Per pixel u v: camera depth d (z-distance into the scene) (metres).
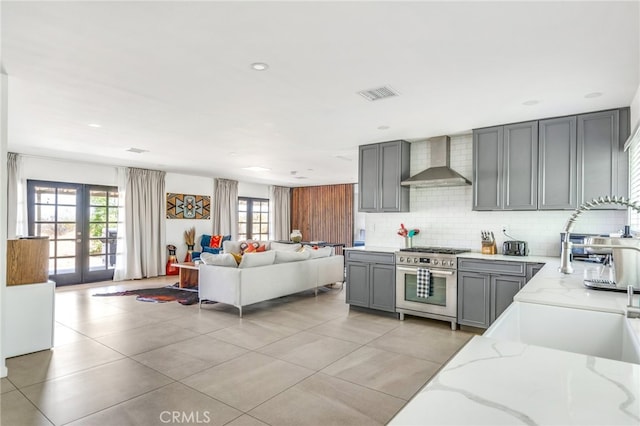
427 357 3.45
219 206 9.62
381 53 2.54
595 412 0.81
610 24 2.14
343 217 11.10
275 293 5.38
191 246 8.95
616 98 3.40
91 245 7.30
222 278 5.03
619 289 2.19
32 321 3.49
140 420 2.34
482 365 1.10
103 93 3.33
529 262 3.83
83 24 2.19
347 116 4.00
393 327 4.41
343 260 6.97
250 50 2.51
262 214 11.23
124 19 2.14
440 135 4.86
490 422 0.77
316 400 2.62
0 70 2.85
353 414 2.44
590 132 3.80
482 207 4.41
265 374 3.05
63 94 3.35
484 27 2.19
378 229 5.62
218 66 2.77
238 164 7.41
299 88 3.19
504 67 2.74
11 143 5.42
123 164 7.38
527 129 4.14
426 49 2.48
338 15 2.08
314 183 11.09
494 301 4.05
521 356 1.18
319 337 4.02
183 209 8.85
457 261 4.30
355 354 3.52
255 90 3.25
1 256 2.92
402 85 3.11
